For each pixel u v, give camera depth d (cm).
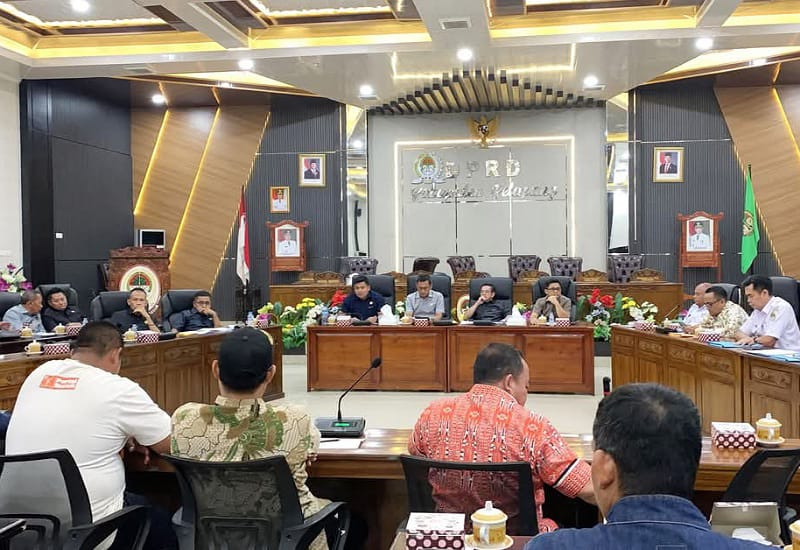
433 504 176
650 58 813
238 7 705
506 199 1141
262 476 169
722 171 1066
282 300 930
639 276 907
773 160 1047
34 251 923
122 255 986
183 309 628
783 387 353
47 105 947
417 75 895
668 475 90
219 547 174
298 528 170
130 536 210
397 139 1162
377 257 1166
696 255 1049
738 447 210
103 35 816
